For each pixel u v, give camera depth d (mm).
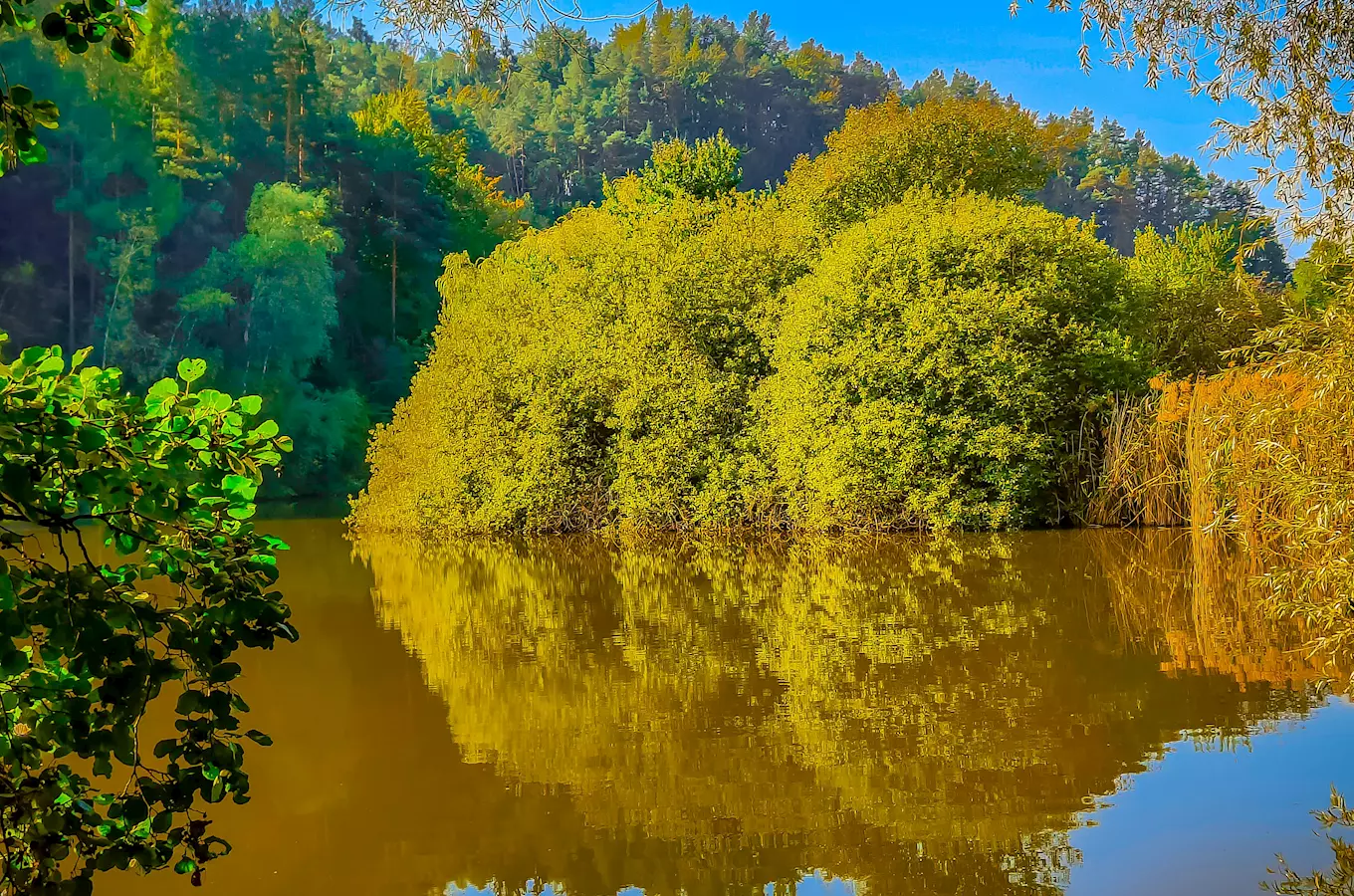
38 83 29734
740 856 3656
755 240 15734
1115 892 3250
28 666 1751
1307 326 5336
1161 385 12375
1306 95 4129
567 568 11445
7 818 1712
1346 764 4270
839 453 13000
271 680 6438
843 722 5160
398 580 10852
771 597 8938
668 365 14922
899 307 13273
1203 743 4605
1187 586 8672
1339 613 5801
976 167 21062
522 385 15625
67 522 1711
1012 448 12742
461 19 3570
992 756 4562
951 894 3279
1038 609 7914
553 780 4508
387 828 4027
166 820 1854
